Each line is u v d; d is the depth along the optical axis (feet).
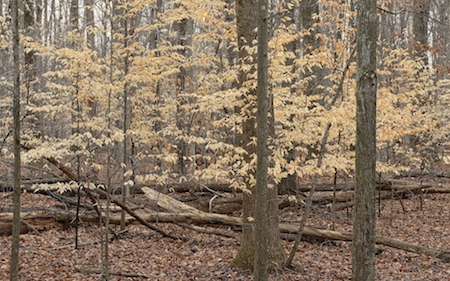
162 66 31.78
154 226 37.40
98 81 26.68
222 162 26.71
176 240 36.04
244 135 27.12
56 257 30.14
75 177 30.12
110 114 26.91
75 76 25.91
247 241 28.27
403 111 30.17
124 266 29.19
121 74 30.17
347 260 31.32
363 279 18.51
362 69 18.31
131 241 35.24
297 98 28.27
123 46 30.22
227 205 43.37
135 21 33.55
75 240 33.14
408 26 72.64
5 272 26.37
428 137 43.88
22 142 31.17
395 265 30.37
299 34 29.30
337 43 29.07
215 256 31.73
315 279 26.86
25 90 34.53
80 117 27.91
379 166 34.63
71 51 23.98
